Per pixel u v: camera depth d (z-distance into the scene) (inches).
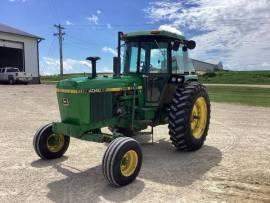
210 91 1038.4
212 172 229.8
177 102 267.3
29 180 214.4
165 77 282.8
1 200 184.1
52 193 194.1
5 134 346.0
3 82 1328.7
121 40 285.3
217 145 306.3
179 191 196.9
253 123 425.7
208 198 186.9
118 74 268.4
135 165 211.9
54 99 698.2
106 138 223.0
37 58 1446.9
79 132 224.5
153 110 274.5
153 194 192.9
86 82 225.5
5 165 243.8
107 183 210.1
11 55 1417.3
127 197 188.9
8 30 1353.3
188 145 273.0
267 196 189.9
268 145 306.8
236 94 922.1
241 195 191.0
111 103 241.6
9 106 579.5
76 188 201.9
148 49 275.1
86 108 223.9
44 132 250.8
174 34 277.9
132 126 260.1
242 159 260.8
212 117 477.7
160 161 254.8
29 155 269.6
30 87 1099.3
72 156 267.0
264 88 1155.9
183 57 303.4
